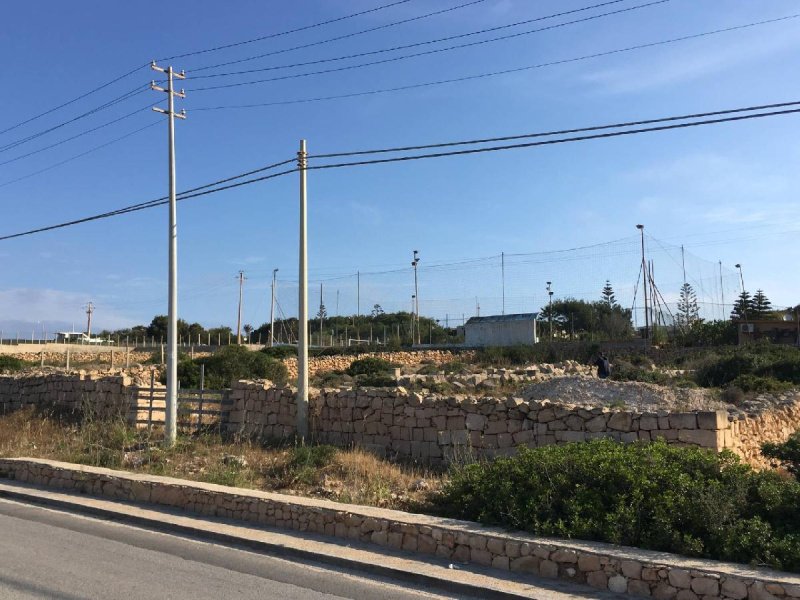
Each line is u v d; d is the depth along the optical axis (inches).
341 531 388.8
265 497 433.4
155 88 762.8
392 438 671.1
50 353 2319.1
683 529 308.2
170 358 729.6
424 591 303.9
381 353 1911.9
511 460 396.8
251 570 333.7
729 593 262.1
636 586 284.4
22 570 322.7
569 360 1561.3
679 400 817.5
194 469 592.1
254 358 1325.0
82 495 535.2
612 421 552.1
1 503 526.3
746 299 2529.5
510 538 324.8
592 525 322.7
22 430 861.2
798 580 253.9
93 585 299.3
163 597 284.0
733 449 546.3
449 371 1460.4
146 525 443.2
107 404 939.3
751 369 1154.7
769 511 306.0
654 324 1903.3
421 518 371.6
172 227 759.7
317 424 729.6
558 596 282.2
